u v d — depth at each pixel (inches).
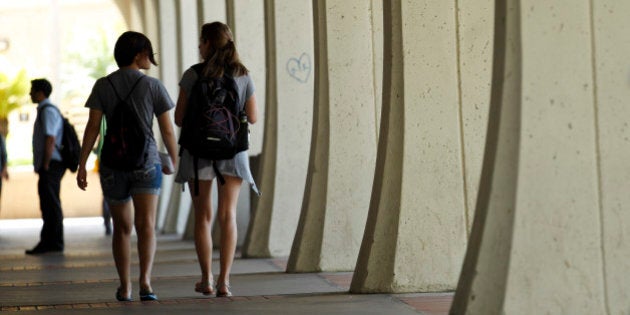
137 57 800.9
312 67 1242.6
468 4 839.7
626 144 649.0
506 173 631.8
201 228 809.5
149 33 2310.5
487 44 839.1
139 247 804.6
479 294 627.5
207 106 783.1
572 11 632.4
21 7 4872.0
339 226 1035.9
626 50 649.0
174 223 1911.9
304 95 1242.6
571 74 633.6
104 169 783.7
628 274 645.9
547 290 629.0
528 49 629.0
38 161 1418.6
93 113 788.6
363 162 1042.1
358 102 1042.1
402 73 839.1
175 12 1991.9
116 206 799.1
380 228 839.1
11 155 4119.1
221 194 803.4
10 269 1192.8
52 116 1401.3
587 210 634.8
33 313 763.4
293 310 736.3
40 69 4872.0
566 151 633.0
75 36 4960.6
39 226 2487.7
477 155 842.2
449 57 840.9
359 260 846.5
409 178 836.6
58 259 1334.9
